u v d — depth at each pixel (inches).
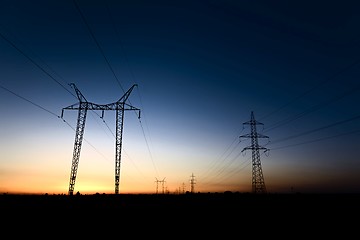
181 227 1197.7
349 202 1895.9
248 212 1726.1
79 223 1215.6
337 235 1021.8
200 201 2369.6
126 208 1823.3
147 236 986.7
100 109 1758.1
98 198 2023.9
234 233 1073.5
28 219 1258.6
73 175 1716.3
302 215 1540.4
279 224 1288.1
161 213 1672.0
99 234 993.5
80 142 1742.1
